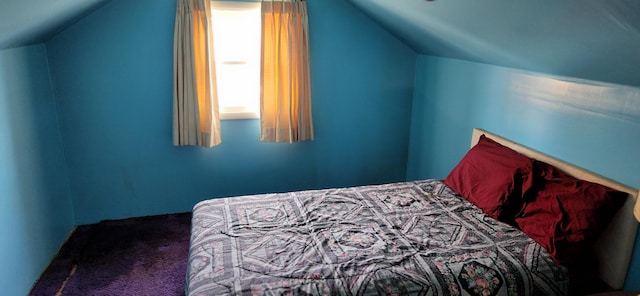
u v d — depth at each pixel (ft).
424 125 11.61
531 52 6.56
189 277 5.52
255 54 10.70
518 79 7.91
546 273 5.68
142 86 9.93
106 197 10.41
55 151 9.33
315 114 11.44
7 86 7.27
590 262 6.19
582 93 6.54
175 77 9.79
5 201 6.97
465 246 6.15
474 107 9.38
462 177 8.16
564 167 6.86
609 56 5.15
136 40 9.61
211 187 11.15
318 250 6.03
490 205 7.14
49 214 8.77
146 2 9.45
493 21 6.16
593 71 5.97
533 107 7.61
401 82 11.88
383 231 6.63
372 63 11.46
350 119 11.77
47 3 6.16
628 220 5.76
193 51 9.64
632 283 5.91
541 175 6.92
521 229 6.63
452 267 5.62
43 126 8.75
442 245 6.19
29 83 8.18
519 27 5.84
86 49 9.35
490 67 8.71
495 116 8.70
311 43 10.83
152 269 8.39
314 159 11.80
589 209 5.85
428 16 7.67
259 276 5.37
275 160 11.45
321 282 5.27
